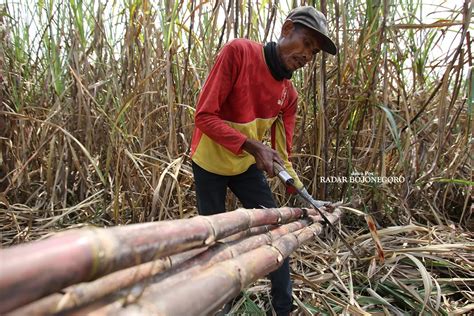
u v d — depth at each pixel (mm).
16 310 439
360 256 2217
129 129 2500
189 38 2285
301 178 2699
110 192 2490
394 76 2568
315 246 2381
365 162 2730
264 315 1747
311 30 1524
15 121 2721
